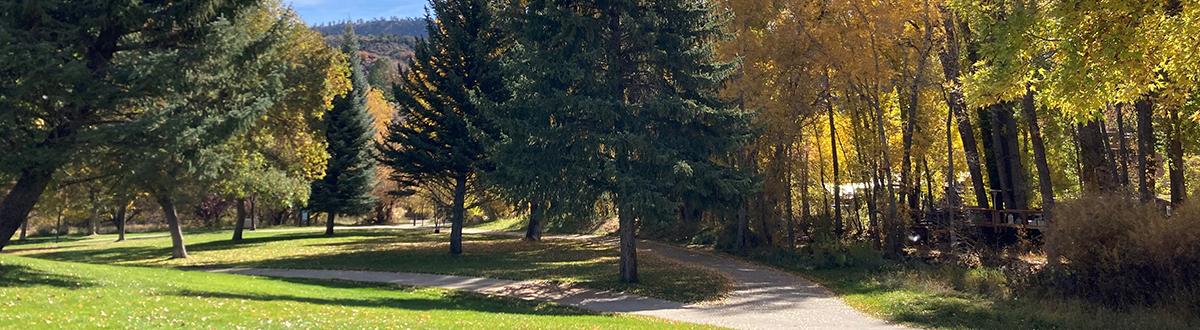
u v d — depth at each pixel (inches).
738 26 1051.9
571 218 895.7
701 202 834.8
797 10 1027.3
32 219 2551.7
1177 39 486.0
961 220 1068.5
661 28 806.5
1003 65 560.4
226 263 1151.0
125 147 616.4
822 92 1116.5
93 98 586.6
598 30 797.9
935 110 1154.0
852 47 994.7
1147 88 543.2
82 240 2176.4
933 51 1016.2
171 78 609.9
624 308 671.8
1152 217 591.5
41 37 570.3
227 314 475.5
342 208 1948.8
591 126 805.2
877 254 1012.5
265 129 1234.0
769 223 1267.2
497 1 900.6
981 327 539.8
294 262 1142.3
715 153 839.1
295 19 1293.1
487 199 1430.9
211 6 656.4
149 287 615.2
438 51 1184.8
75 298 496.1
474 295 759.1
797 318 597.9
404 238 1765.5
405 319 510.0
